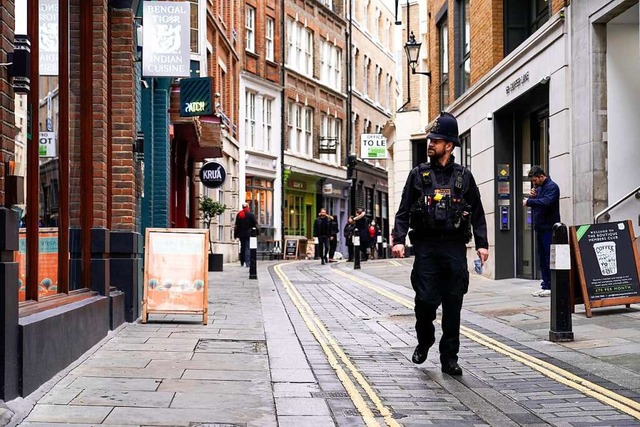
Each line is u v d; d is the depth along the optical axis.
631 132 12.83
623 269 10.59
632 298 10.55
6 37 5.53
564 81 13.91
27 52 5.64
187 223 26.45
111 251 10.38
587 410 5.91
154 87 17.30
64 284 7.80
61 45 7.75
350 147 52.12
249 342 8.94
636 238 11.62
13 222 5.51
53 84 7.40
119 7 10.41
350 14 50.84
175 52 12.41
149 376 6.84
